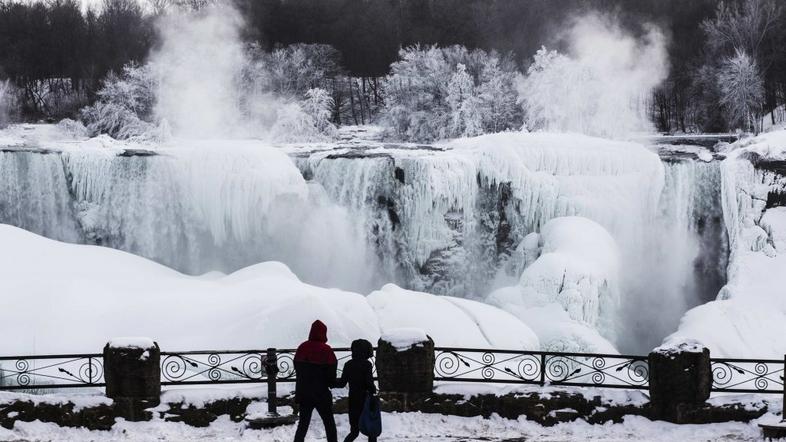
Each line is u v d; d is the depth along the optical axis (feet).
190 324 81.97
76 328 81.92
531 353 51.96
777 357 104.47
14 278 89.04
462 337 87.40
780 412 48.85
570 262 108.99
